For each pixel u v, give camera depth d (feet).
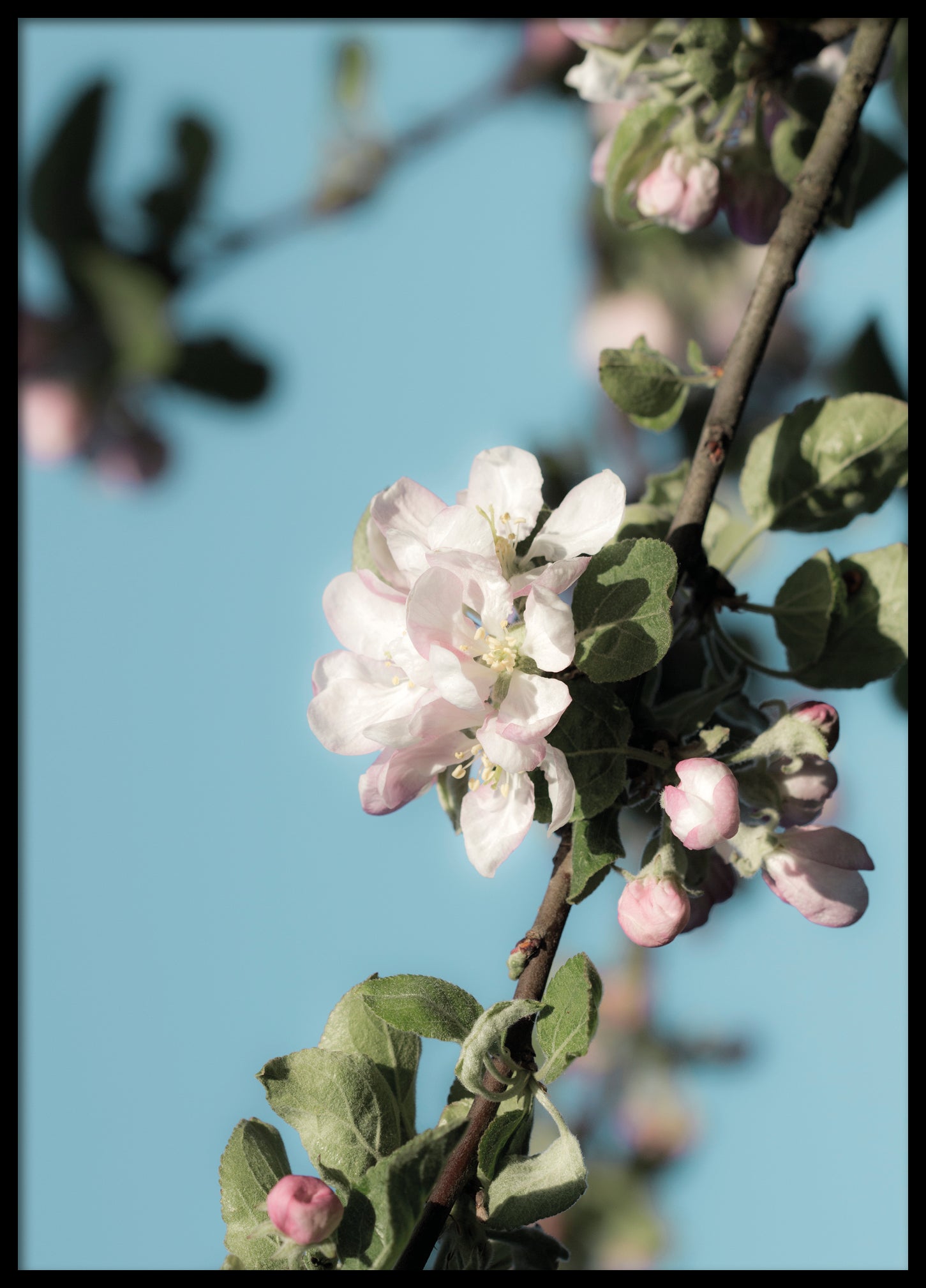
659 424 3.00
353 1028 2.81
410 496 2.80
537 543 2.81
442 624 2.75
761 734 2.85
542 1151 2.74
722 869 2.92
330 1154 2.77
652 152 3.13
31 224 2.99
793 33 3.10
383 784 2.77
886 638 2.97
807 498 3.04
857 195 3.33
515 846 2.75
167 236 3.09
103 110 2.99
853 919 2.85
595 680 2.77
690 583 2.93
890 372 3.33
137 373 3.08
